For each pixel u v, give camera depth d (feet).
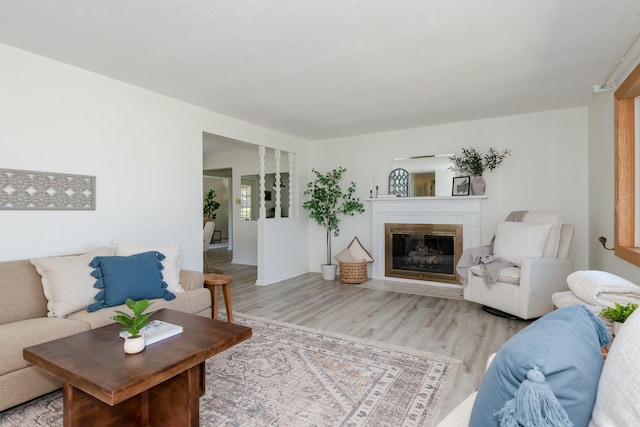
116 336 6.06
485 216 15.51
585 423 2.51
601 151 11.40
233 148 21.74
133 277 8.46
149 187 11.59
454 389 6.99
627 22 7.34
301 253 19.74
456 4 6.72
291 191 19.27
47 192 9.07
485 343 9.35
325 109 13.78
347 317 11.68
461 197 15.51
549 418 2.10
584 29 7.64
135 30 7.73
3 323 7.16
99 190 10.21
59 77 9.33
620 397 2.35
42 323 6.89
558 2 6.63
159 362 5.04
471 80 10.72
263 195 16.92
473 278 12.48
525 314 10.46
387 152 17.85
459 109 13.84
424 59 9.21
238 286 16.55
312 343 9.37
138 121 11.27
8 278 7.54
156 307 8.39
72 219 9.61
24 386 6.18
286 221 18.47
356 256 17.79
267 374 7.61
